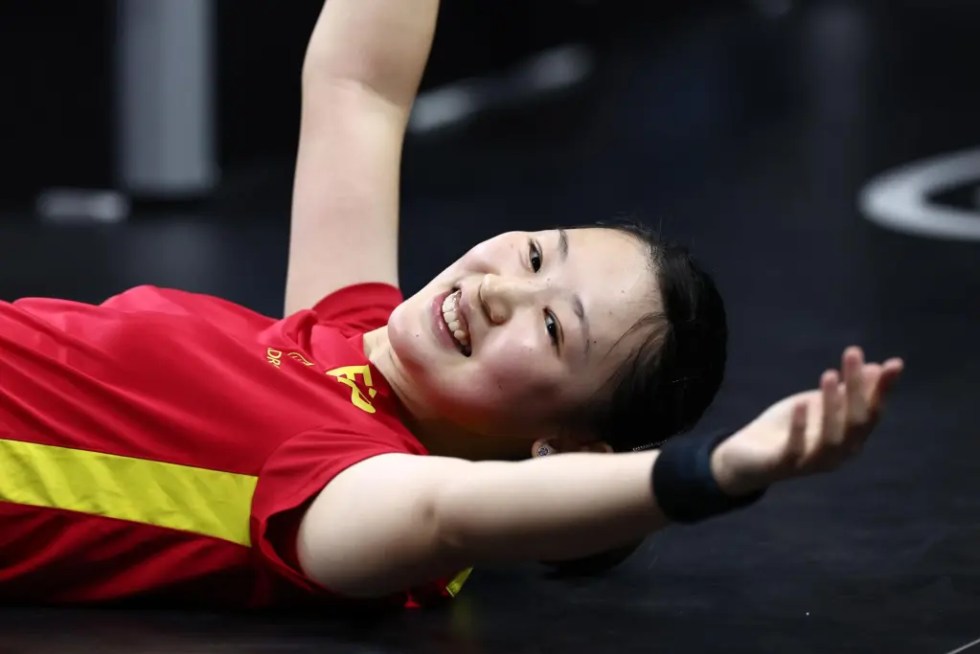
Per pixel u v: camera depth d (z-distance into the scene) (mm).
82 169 18188
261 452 5672
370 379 6184
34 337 5949
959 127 22391
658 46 30156
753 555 6801
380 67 7543
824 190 18562
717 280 13789
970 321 12148
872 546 6906
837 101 24641
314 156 7465
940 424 9070
